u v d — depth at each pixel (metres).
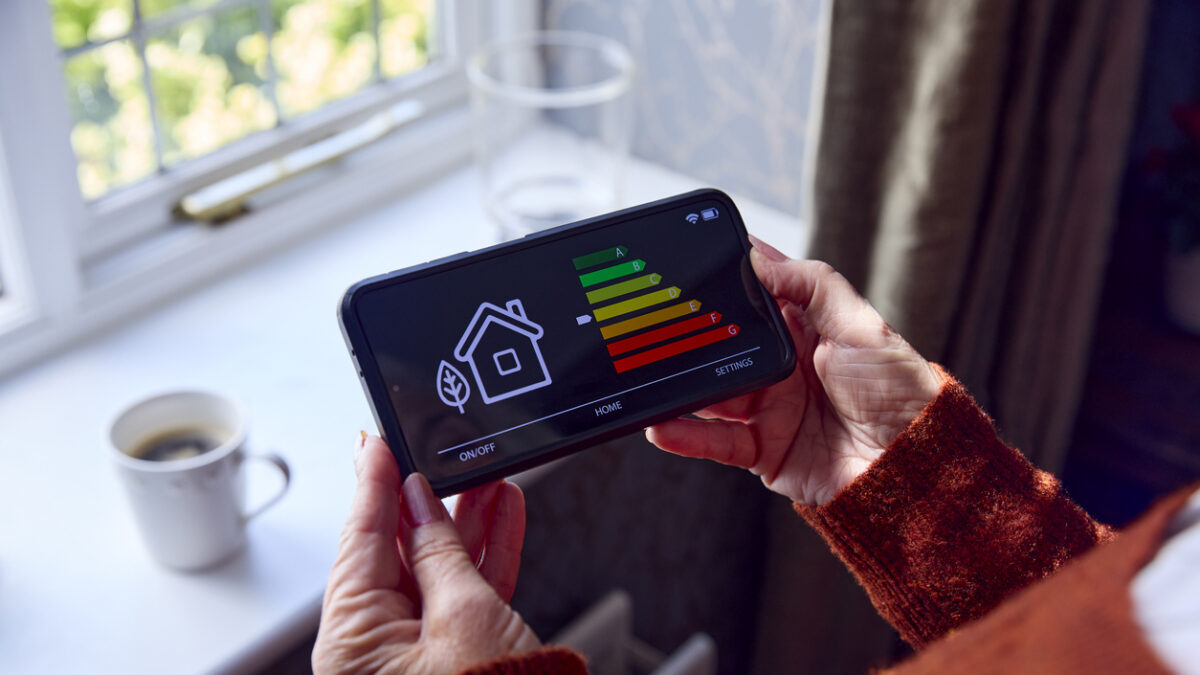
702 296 0.61
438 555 0.46
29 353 0.93
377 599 0.45
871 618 1.21
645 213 0.62
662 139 1.23
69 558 0.77
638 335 0.60
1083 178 0.99
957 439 0.57
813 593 1.19
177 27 0.99
